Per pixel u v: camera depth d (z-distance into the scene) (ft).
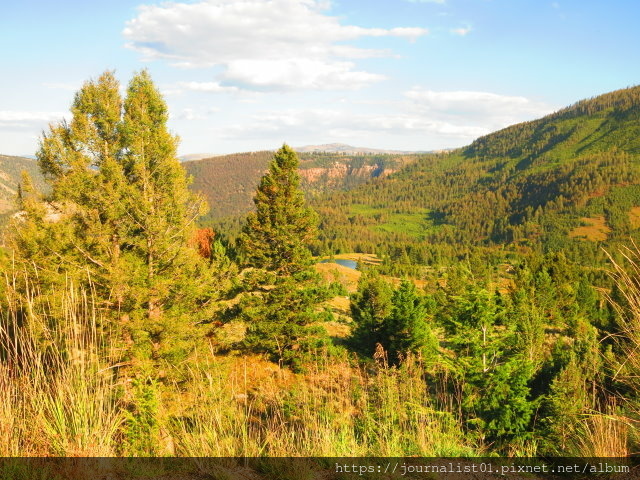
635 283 13.89
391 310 69.72
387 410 21.72
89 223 42.14
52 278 33.68
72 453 12.33
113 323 35.19
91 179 41.91
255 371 59.72
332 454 16.31
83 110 46.19
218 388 20.15
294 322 69.05
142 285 40.24
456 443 21.01
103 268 39.55
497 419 26.11
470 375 29.50
